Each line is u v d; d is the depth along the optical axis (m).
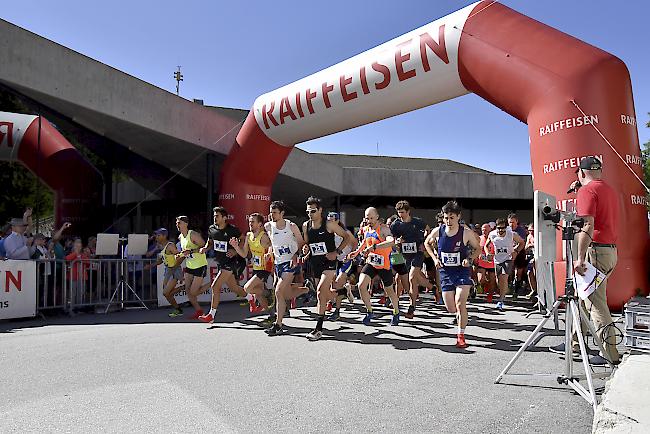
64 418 3.00
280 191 18.38
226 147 13.06
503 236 8.54
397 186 19.77
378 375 3.99
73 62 9.55
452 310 5.29
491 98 7.97
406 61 8.54
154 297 9.11
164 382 3.79
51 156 11.05
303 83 10.32
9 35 8.51
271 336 5.80
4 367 4.28
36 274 7.55
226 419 2.98
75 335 5.91
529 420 2.92
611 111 6.71
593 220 3.79
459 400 3.32
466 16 8.03
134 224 18.09
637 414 2.24
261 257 6.64
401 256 7.35
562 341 5.37
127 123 10.71
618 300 6.52
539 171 7.09
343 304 8.98
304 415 3.04
